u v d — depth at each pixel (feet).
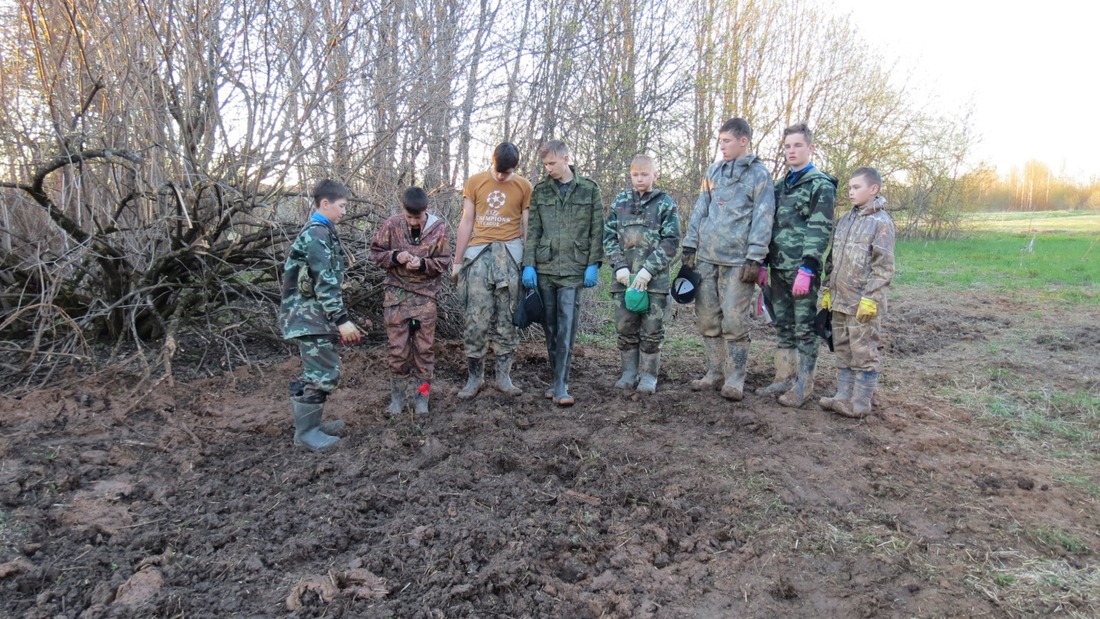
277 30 17.26
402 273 14.28
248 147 16.96
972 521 10.73
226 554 9.46
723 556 9.86
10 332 16.38
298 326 12.41
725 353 16.49
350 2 17.54
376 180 18.74
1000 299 32.09
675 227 15.52
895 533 10.37
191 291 17.48
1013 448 13.83
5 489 10.71
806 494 11.55
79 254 15.34
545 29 24.61
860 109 54.03
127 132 16.05
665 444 13.41
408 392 15.81
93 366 15.64
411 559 9.41
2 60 15.64
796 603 8.89
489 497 11.22
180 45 16.20
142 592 8.54
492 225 15.47
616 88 27.94
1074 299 31.71
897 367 19.83
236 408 14.53
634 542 10.07
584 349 21.16
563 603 8.68
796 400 15.25
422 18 20.86
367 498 10.96
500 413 14.51
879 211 14.17
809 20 46.88
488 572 9.05
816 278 15.06
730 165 15.37
